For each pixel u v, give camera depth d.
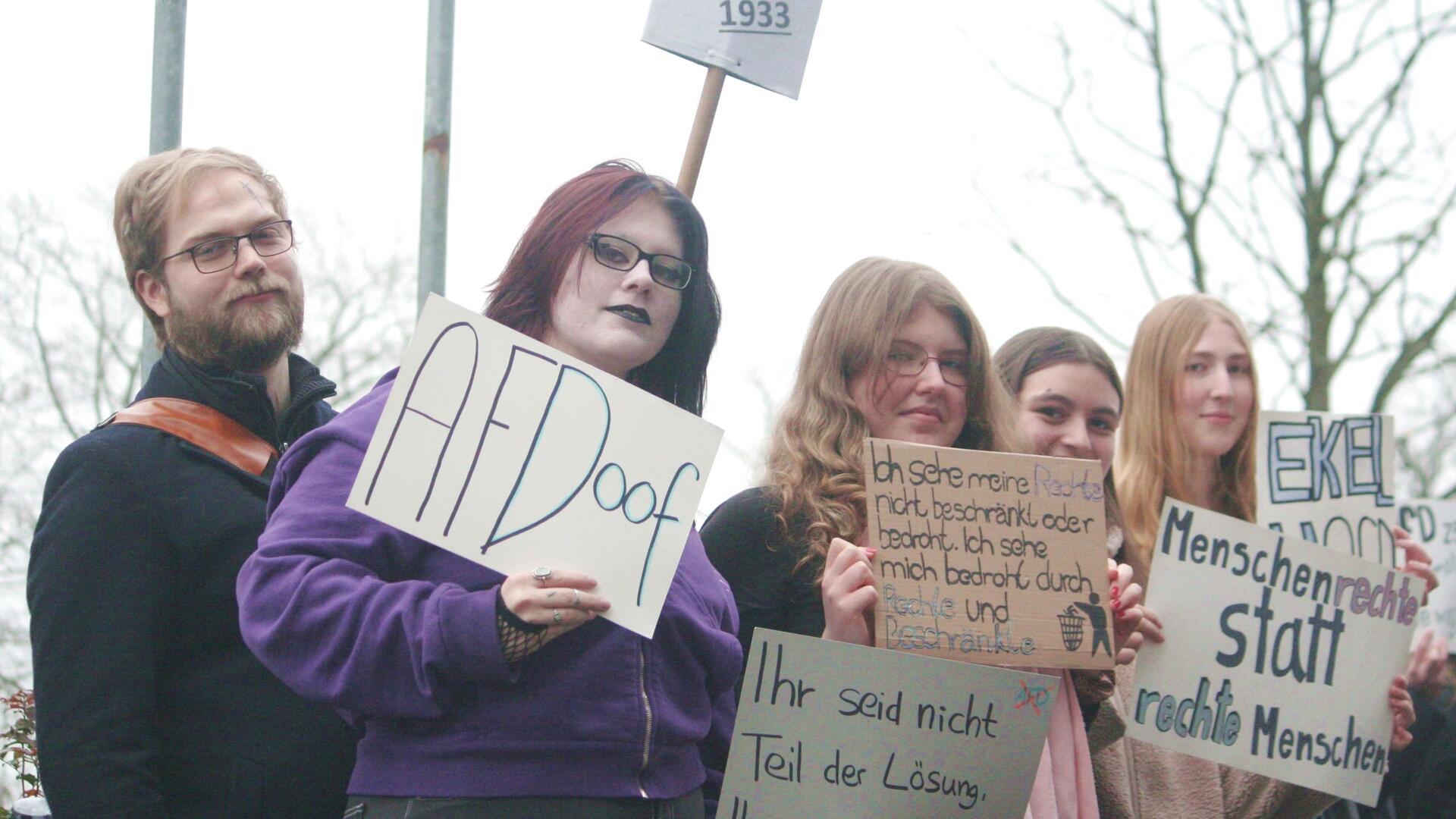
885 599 2.69
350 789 2.23
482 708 2.17
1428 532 4.68
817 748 2.54
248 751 2.56
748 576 2.95
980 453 2.81
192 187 2.82
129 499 2.57
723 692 2.61
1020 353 3.71
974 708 2.62
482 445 2.21
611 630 2.26
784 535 2.95
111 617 2.50
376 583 2.15
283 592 2.13
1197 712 3.25
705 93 3.65
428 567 2.26
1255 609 3.31
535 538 2.20
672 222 2.54
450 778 2.14
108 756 2.43
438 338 2.23
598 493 2.23
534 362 2.27
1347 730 3.35
